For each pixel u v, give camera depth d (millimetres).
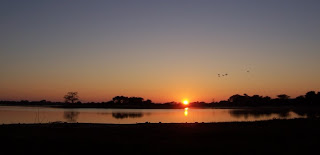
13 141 23797
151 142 24391
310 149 21594
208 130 32750
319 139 26375
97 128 34438
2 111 104125
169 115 88125
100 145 22672
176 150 21109
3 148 21125
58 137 26484
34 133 29156
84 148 21469
